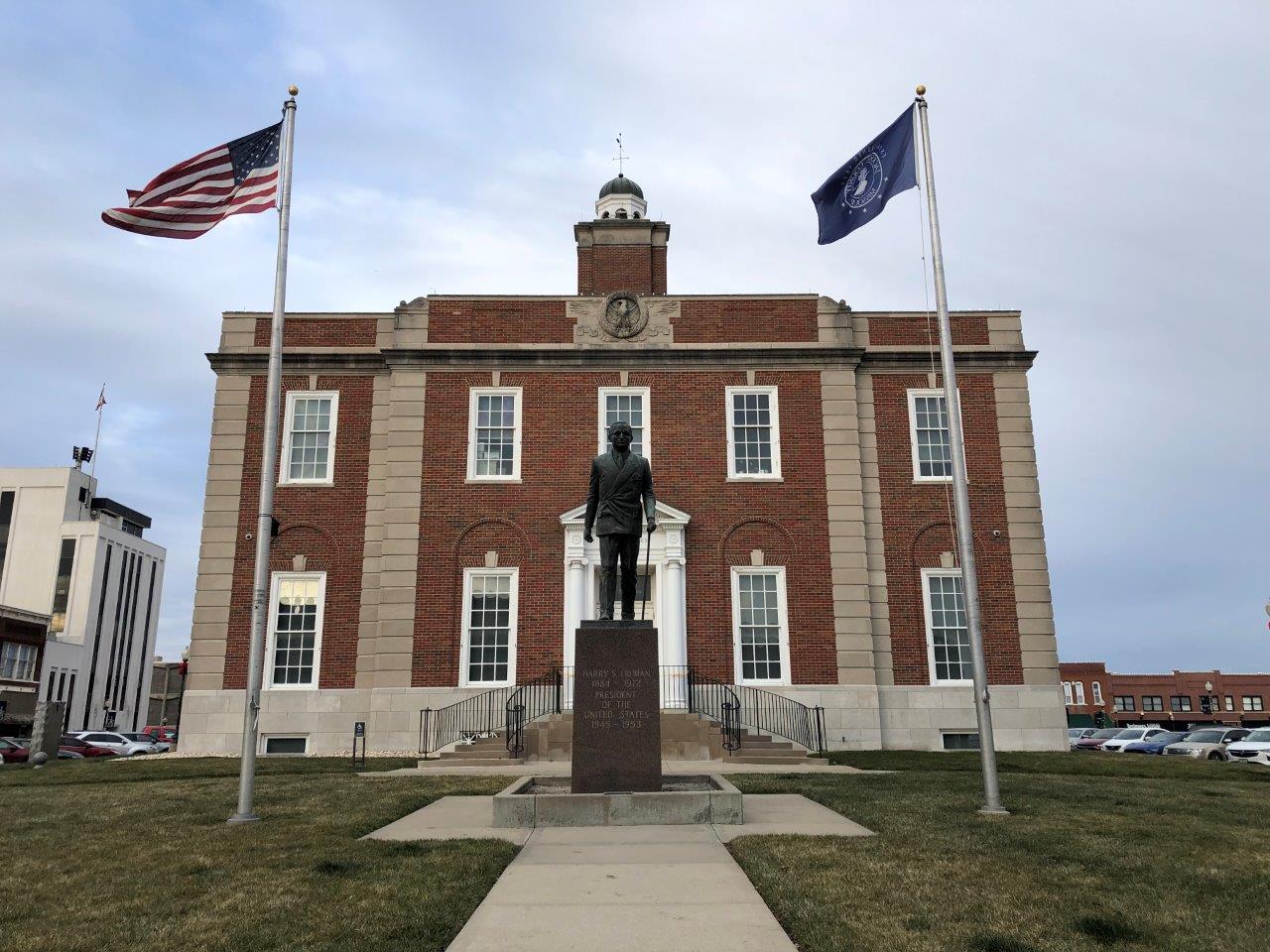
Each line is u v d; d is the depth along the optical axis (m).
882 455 26.78
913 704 25.25
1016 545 26.28
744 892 7.91
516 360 26.72
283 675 25.12
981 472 26.77
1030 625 25.80
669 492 26.08
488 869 8.66
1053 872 8.55
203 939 6.67
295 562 25.72
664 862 9.00
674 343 27.02
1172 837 10.23
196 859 9.22
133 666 81.75
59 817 12.12
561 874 8.53
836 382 26.88
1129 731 42.09
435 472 25.98
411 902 7.54
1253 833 10.52
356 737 22.25
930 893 7.82
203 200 15.13
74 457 82.94
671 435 26.44
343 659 25.16
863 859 9.01
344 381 27.03
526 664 24.72
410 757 23.11
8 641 63.00
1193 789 15.24
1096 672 78.81
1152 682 78.38
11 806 13.29
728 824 11.02
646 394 26.72
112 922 7.12
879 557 26.09
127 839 10.43
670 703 24.16
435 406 26.47
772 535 25.86
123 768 20.33
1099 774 18.81
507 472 26.22
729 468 26.25
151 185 14.97
